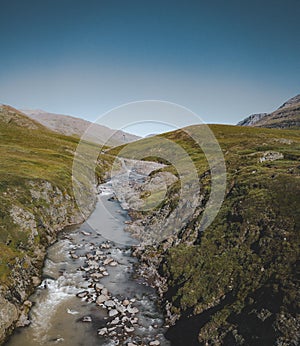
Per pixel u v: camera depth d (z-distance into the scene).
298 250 19.08
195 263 24.55
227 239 24.69
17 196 35.28
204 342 17.36
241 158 44.53
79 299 23.34
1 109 149.00
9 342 18.28
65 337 19.05
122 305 22.77
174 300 22.28
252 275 19.70
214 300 20.02
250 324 16.41
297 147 56.41
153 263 29.03
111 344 18.61
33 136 102.50
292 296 15.90
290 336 14.41
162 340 19.22
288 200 24.06
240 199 28.31
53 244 33.31
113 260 30.20
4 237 26.91
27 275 24.86
